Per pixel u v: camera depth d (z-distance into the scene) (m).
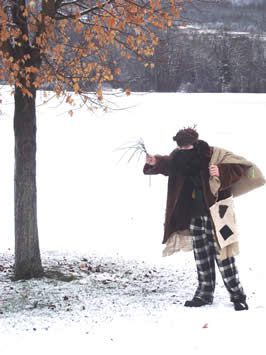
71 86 7.18
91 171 18.19
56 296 6.61
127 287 7.21
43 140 25.09
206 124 32.25
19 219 7.49
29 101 7.38
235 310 5.91
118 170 18.30
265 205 13.41
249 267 8.50
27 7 6.52
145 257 9.46
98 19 6.75
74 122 30.69
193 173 6.10
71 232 11.45
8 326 5.41
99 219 12.60
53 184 16.27
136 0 6.72
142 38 6.76
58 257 9.22
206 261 6.18
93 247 10.25
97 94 7.22
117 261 9.09
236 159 6.00
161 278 7.87
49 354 4.63
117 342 4.89
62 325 5.41
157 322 5.46
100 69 7.38
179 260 9.18
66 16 7.06
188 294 6.82
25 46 7.09
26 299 6.47
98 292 6.85
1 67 6.58
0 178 16.61
